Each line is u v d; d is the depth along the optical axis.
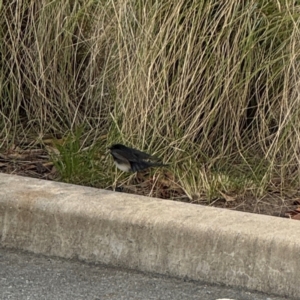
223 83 6.98
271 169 6.73
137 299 5.16
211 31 6.94
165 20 6.98
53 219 5.71
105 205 5.73
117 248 5.61
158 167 6.76
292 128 6.82
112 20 7.25
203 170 6.78
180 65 6.94
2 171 6.94
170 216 5.59
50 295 5.18
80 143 7.20
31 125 7.63
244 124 7.10
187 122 6.98
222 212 5.72
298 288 5.24
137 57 6.94
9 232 5.82
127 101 6.94
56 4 7.49
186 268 5.46
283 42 6.88
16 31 7.53
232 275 5.38
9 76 7.54
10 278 5.40
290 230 5.41
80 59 7.70
